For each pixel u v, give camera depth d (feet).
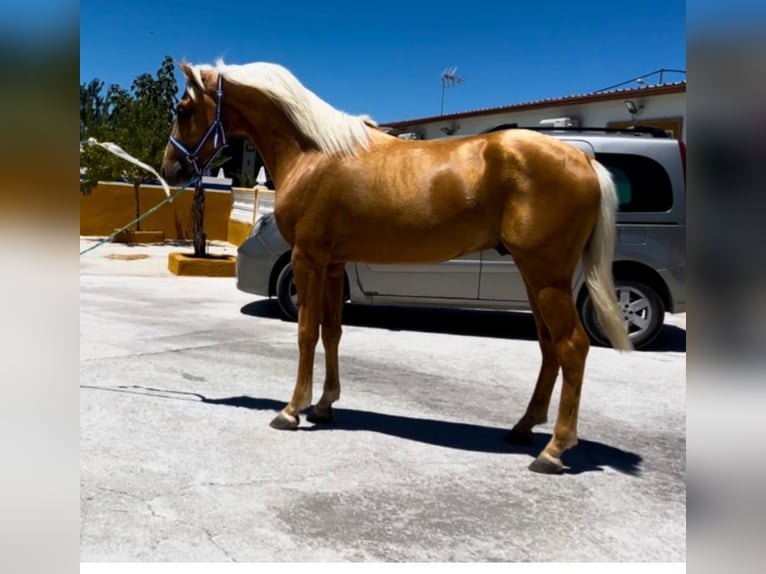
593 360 20.90
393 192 11.69
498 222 11.37
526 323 27.12
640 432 14.02
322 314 13.44
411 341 22.76
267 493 10.11
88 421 12.86
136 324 23.65
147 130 55.06
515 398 16.24
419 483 10.78
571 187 10.79
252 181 95.14
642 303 22.17
